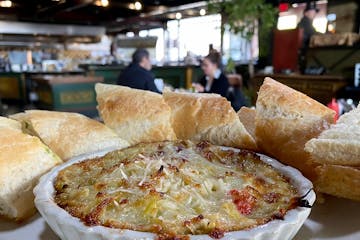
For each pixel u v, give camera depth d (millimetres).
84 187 560
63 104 4973
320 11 5773
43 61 7480
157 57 10086
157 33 10094
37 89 5551
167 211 473
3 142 655
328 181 595
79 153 733
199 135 781
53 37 8086
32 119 772
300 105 706
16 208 603
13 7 7004
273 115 711
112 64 6242
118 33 9391
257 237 432
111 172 583
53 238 565
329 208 627
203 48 9258
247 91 3682
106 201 495
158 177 537
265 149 724
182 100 817
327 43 4121
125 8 7434
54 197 551
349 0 4473
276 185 576
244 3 2762
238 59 6801
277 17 4992
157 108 801
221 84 2775
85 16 8219
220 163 649
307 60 4336
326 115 709
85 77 5172
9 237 572
